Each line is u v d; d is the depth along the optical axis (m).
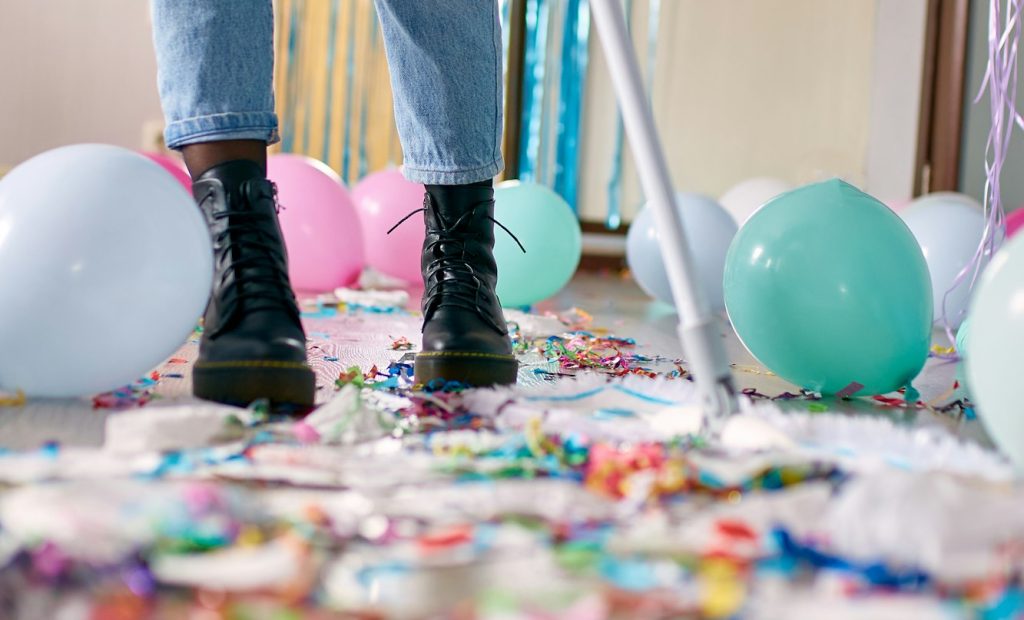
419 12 1.12
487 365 1.13
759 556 0.58
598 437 0.90
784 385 1.38
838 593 0.53
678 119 4.42
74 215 0.98
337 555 0.57
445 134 1.16
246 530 0.60
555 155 4.37
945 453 0.86
